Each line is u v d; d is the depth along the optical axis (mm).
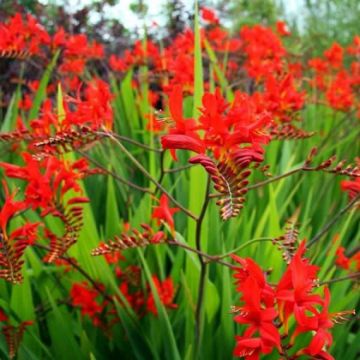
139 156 1221
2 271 647
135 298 834
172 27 2059
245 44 1699
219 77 1225
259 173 1086
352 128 1464
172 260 896
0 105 1396
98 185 1106
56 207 714
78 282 854
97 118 755
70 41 1370
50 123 795
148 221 908
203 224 797
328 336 518
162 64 1283
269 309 506
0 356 780
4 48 1087
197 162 525
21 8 1959
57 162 737
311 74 2125
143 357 783
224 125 547
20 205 675
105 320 841
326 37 2682
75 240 713
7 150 1118
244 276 600
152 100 1326
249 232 891
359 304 935
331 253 846
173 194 1068
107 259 863
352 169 605
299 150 1299
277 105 944
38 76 1638
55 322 790
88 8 1957
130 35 2074
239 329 793
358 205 783
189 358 689
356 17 2846
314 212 1112
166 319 738
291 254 606
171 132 579
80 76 1423
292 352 726
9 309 794
